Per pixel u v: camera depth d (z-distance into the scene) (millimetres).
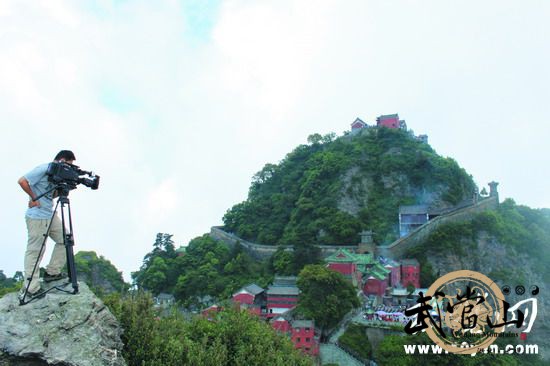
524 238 87125
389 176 107188
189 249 101625
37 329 11375
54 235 12703
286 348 25219
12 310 11719
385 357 51188
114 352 12359
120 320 18266
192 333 23797
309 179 112062
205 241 100125
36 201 12094
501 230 86438
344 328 58938
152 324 18906
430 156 109000
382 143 117562
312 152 134125
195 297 80938
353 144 121500
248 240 106500
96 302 12852
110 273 93875
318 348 53344
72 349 11320
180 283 85062
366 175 107938
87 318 12109
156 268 93750
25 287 11930
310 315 56219
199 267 89875
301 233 87188
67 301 12250
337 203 102938
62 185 11719
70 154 12531
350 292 61531
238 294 70375
